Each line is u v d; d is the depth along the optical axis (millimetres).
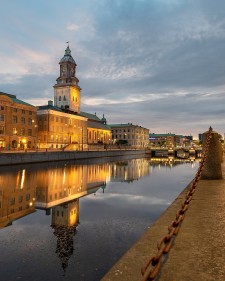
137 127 186375
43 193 29109
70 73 129500
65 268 9906
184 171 58438
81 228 15531
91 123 149125
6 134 76312
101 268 9922
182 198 10469
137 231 14867
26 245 12586
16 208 21750
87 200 25141
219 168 15859
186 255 4648
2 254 11391
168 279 3785
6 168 51281
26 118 84125
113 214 19156
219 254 4691
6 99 76312
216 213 7668
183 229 6164
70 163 73500
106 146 134625
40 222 17156
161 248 3318
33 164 62031
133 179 43062
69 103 124250
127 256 4797
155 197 26484
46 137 97688
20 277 9172
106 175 49000
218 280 3748
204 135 16156
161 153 174750
